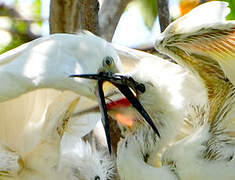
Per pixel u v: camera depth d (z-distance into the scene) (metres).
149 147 13.20
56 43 12.51
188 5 15.15
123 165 12.91
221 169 12.41
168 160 12.81
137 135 13.20
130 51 13.38
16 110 12.84
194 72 12.66
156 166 13.31
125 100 13.28
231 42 11.95
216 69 12.53
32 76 11.95
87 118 13.58
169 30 12.24
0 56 12.54
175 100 13.31
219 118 12.73
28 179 13.24
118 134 14.27
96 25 13.61
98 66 12.65
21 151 13.17
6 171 13.20
